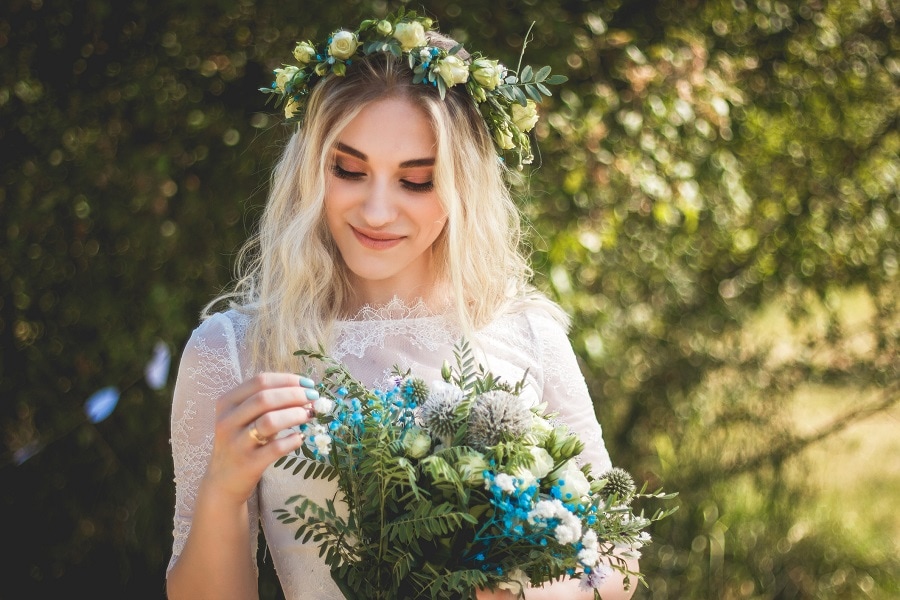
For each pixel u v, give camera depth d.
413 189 1.61
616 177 3.15
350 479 1.40
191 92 3.07
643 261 3.43
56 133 3.04
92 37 3.04
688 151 3.31
